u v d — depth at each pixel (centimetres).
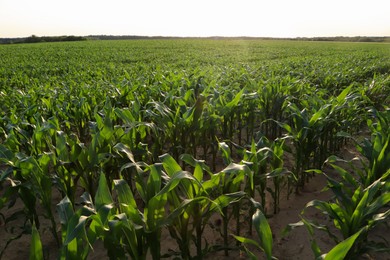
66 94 704
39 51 3425
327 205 242
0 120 497
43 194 282
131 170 379
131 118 386
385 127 398
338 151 540
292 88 700
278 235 336
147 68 1561
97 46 4297
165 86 666
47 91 753
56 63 2127
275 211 376
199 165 243
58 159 309
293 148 572
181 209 206
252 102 562
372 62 1672
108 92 656
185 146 425
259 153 322
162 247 319
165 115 405
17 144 395
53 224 296
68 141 377
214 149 473
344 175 288
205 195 233
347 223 237
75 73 1362
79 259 177
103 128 328
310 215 371
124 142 351
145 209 220
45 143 387
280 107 571
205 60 2223
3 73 1623
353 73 1030
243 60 2341
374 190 240
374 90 681
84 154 314
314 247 205
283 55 2877
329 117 446
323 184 449
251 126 579
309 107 523
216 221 360
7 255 317
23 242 338
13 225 368
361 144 365
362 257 299
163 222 204
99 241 329
